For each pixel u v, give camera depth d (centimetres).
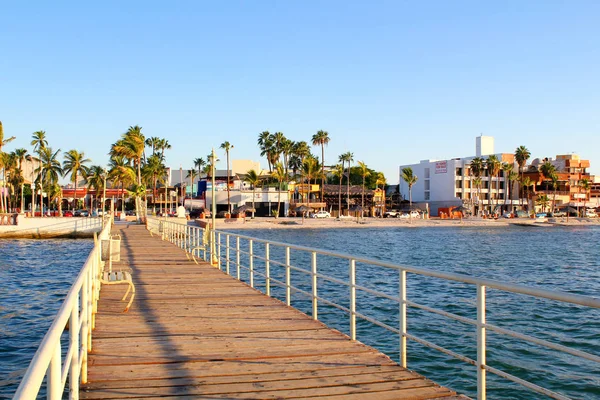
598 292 2970
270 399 571
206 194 10850
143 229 4916
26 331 1762
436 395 581
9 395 1150
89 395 582
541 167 13862
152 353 758
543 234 9400
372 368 685
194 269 1867
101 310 1091
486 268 4147
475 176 13150
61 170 10425
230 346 798
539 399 1166
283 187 11762
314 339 841
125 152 7819
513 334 472
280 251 5547
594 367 1362
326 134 12212
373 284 2906
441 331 1730
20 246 5722
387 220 11506
